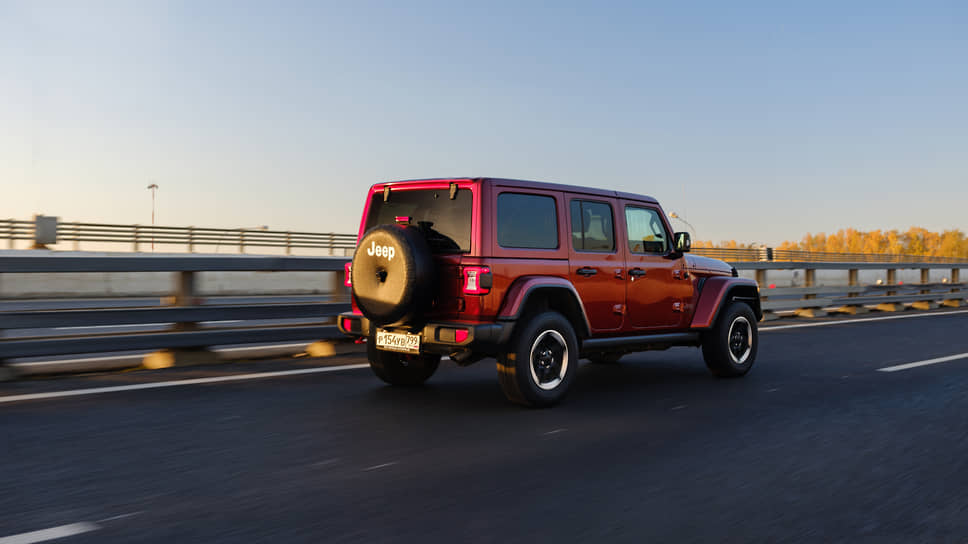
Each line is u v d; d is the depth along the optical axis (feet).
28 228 115.75
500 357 20.24
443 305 20.13
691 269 25.77
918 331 43.37
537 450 16.05
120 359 25.62
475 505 12.35
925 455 15.85
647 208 24.73
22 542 10.53
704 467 14.80
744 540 10.91
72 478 13.61
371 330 21.65
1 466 14.32
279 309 28.35
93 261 23.53
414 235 19.89
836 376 26.86
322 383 23.75
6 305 24.66
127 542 10.60
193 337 26.20
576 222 22.13
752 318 26.99
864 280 59.00
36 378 23.54
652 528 11.34
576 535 11.01
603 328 22.79
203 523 11.39
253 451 15.65
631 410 20.48
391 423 18.48
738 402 21.77
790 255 215.72
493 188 19.98
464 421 18.81
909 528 11.48
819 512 12.17
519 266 20.30
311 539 10.77
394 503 12.42
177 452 15.46
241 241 141.79
